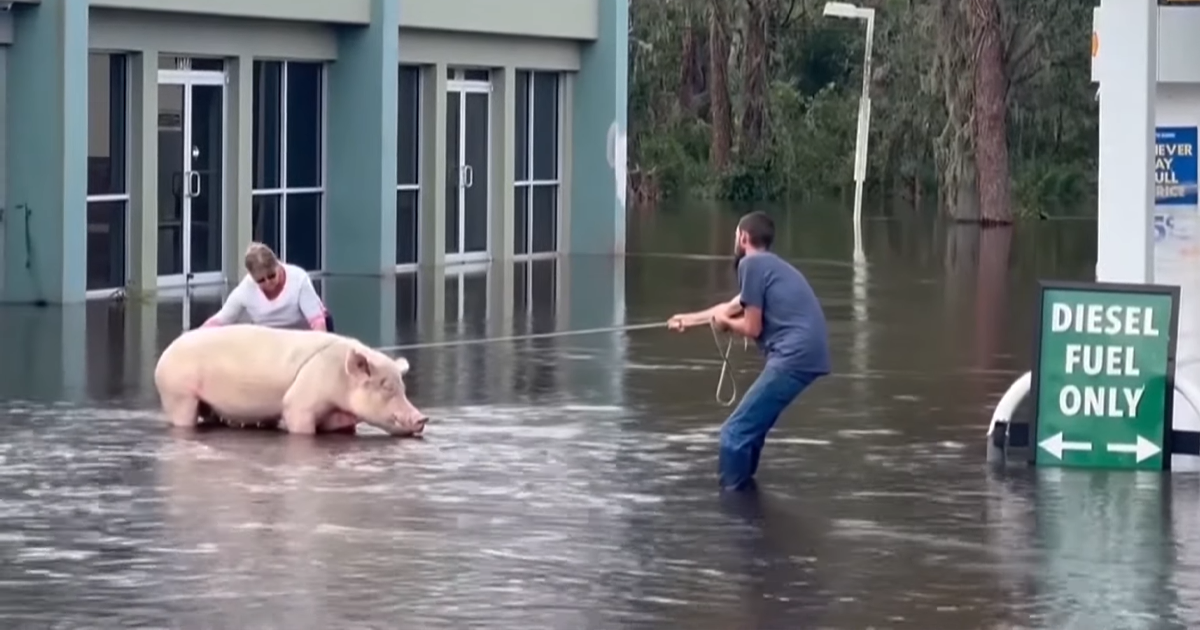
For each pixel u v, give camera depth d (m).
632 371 19.53
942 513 12.59
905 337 22.95
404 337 22.41
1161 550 11.57
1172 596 10.48
